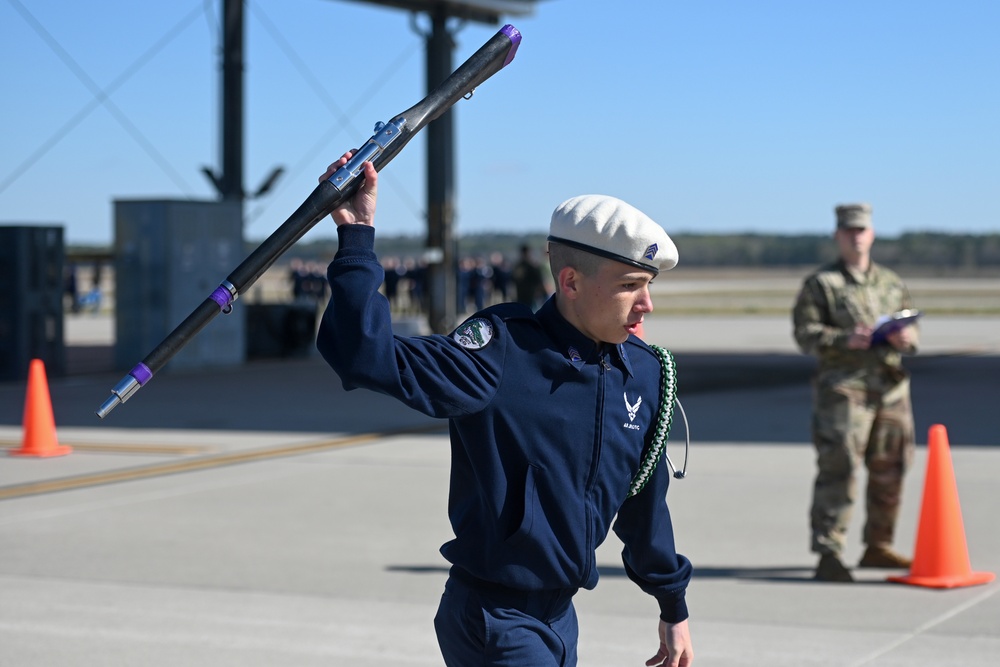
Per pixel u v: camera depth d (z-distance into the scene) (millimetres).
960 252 125688
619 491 3281
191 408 16438
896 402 7512
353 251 2918
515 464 3152
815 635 6336
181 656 6059
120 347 21422
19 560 8000
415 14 28562
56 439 12945
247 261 2895
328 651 6133
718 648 6125
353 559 8031
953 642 6199
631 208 3156
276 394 18156
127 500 10023
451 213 29281
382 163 2949
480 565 3184
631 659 5984
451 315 29406
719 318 42562
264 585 7387
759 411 15898
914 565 7410
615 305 3129
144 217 21016
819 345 7336
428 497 10141
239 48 24531
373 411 16125
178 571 7719
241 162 24641
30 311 19906
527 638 3160
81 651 6148
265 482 10828
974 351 25812
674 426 14320
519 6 28234
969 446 12562
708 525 8984
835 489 7391
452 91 3039
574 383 3162
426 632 6453
